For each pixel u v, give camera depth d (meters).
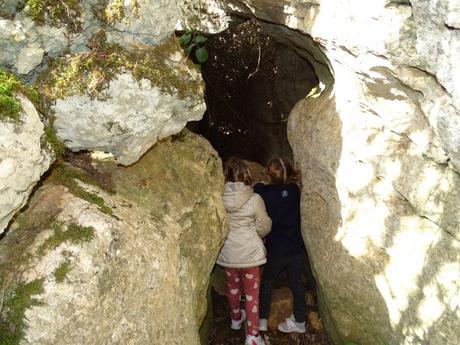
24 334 1.66
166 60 2.21
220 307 4.37
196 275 2.92
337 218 3.40
